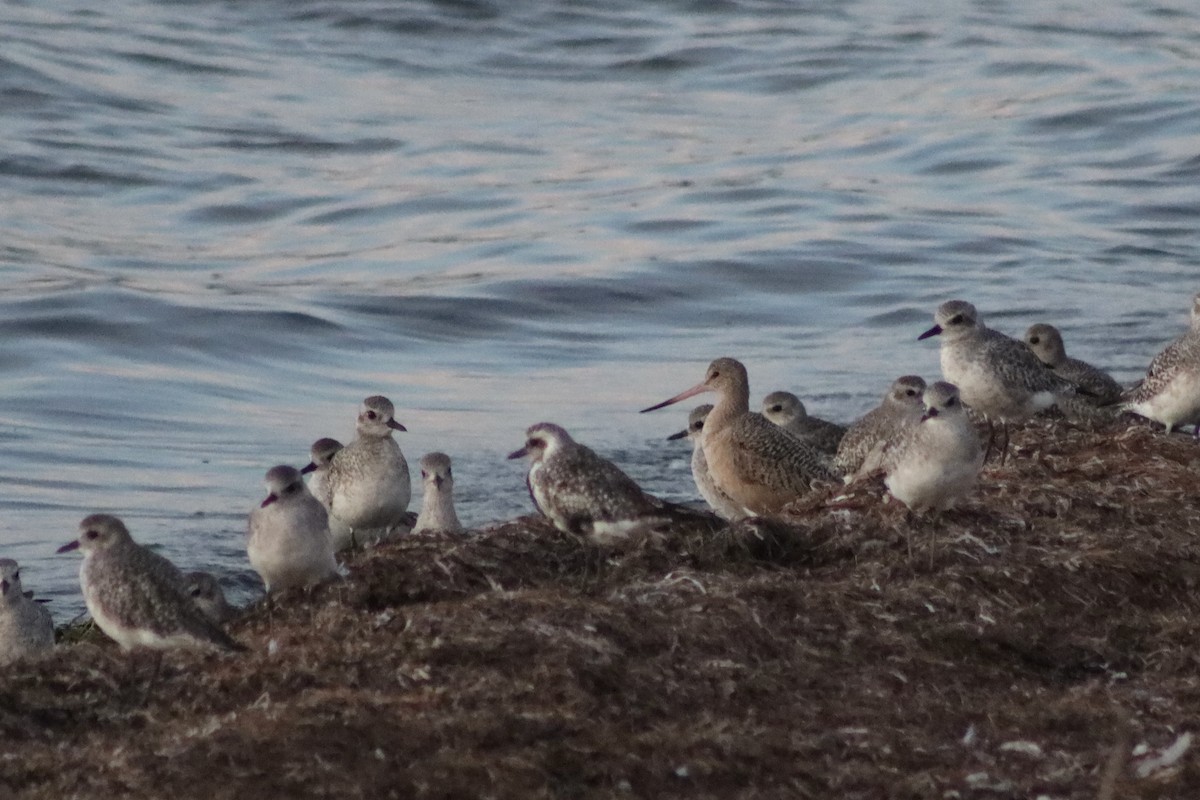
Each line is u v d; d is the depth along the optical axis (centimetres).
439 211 3031
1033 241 2808
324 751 844
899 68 4134
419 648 965
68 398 2061
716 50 4272
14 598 1242
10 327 2309
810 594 1082
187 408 2044
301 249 2806
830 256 2723
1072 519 1271
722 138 3566
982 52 4262
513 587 1156
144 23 4259
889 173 3278
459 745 856
